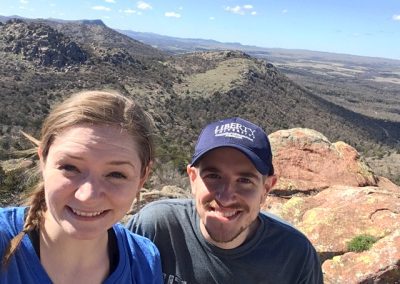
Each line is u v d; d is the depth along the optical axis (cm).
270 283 79
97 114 46
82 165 45
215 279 76
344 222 174
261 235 78
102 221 46
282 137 266
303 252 81
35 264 45
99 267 50
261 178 75
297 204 198
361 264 152
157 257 57
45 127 47
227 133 72
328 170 248
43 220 47
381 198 187
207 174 74
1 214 47
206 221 75
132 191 48
